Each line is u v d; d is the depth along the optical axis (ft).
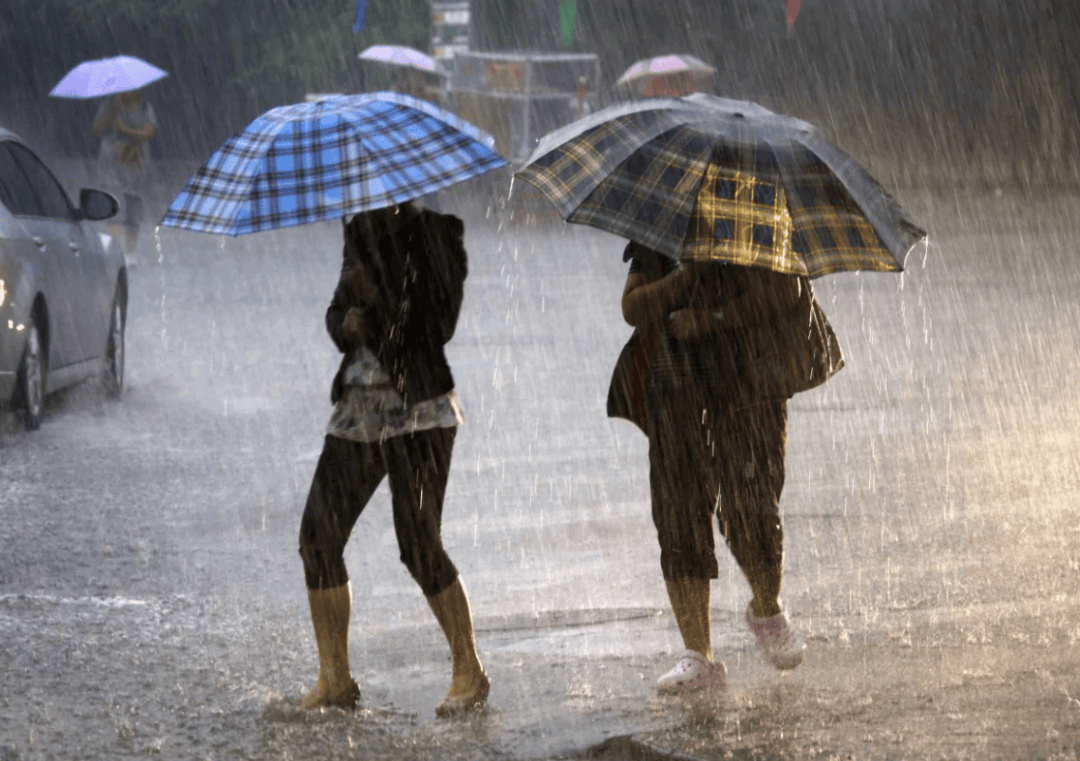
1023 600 53.16
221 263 195.72
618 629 51.62
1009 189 302.86
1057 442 82.12
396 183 41.09
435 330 42.68
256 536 64.85
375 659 48.52
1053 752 38.58
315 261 198.90
